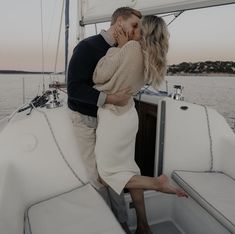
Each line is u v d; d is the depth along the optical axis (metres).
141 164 1.93
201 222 1.35
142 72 1.20
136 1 1.69
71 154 1.33
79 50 1.28
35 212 1.13
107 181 1.25
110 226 1.01
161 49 1.17
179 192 1.30
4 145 1.23
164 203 1.55
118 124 1.21
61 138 1.33
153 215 1.55
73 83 1.27
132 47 1.16
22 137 1.27
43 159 1.27
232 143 1.52
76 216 1.08
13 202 1.05
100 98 1.21
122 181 1.22
